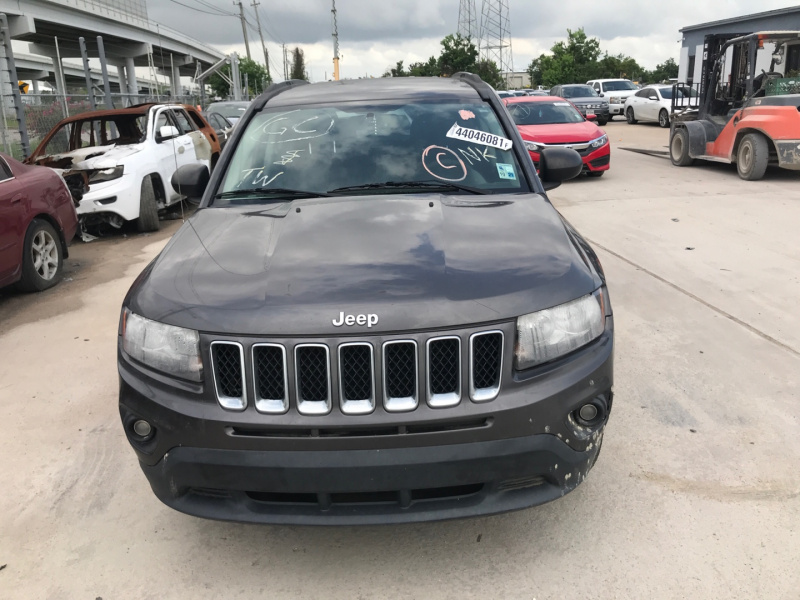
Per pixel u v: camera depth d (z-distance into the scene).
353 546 2.71
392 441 2.18
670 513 2.83
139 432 2.40
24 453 3.50
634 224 8.20
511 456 2.22
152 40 49.41
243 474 2.23
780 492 2.94
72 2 38.25
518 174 3.38
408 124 3.62
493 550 2.65
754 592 2.39
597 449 2.45
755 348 4.43
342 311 2.19
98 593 2.52
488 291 2.29
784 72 11.77
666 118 23.28
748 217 8.39
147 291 2.52
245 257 2.60
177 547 2.75
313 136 3.58
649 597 2.38
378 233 2.71
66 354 4.82
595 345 2.44
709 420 3.55
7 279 5.87
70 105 16.72
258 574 2.58
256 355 2.21
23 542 2.81
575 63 56.69
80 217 8.76
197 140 11.01
